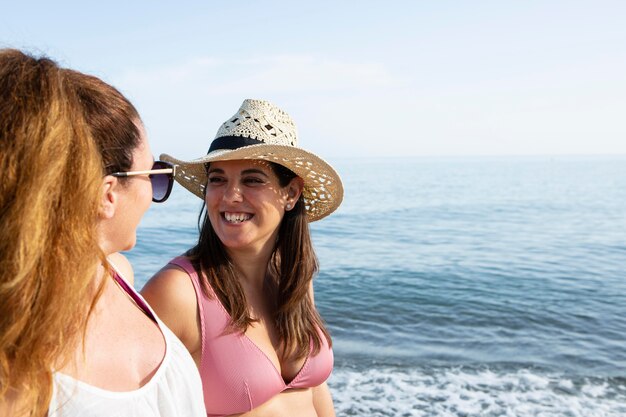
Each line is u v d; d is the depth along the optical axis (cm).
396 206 3419
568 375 670
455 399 594
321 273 1335
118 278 136
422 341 800
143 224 2317
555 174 8600
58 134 96
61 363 104
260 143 242
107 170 112
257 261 251
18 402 97
